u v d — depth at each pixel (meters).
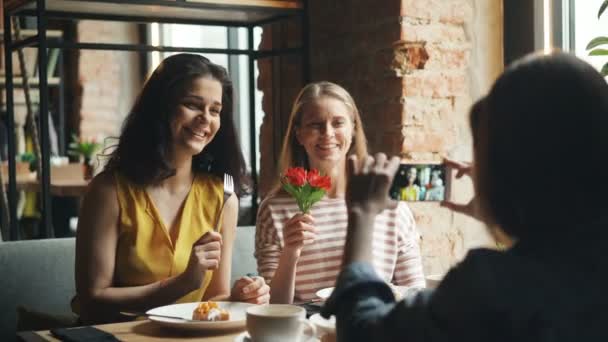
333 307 0.89
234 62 5.10
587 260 0.74
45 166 2.35
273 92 3.00
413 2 2.44
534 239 0.78
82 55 6.14
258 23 2.90
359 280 0.88
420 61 2.46
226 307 1.58
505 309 0.73
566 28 2.43
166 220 1.85
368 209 0.94
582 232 0.75
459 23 2.51
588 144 0.76
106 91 6.26
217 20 2.87
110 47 2.54
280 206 1.95
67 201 5.29
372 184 0.95
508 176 0.78
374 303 0.86
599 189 0.76
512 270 0.75
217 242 1.66
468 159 2.55
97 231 1.78
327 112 1.92
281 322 1.26
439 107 2.50
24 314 1.95
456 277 0.78
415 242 1.99
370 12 2.55
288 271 1.71
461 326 0.75
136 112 1.84
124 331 1.42
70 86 6.20
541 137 0.76
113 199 1.80
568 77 0.77
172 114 1.81
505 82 0.80
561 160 0.76
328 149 1.92
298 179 1.65
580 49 2.39
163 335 1.39
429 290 0.82
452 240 2.52
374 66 2.54
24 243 2.14
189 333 1.40
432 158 2.49
